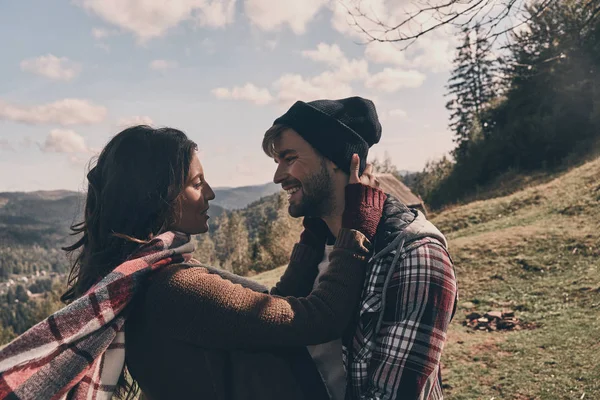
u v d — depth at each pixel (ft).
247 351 4.16
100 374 3.79
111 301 3.66
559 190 46.24
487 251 33.45
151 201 4.26
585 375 15.99
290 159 4.82
